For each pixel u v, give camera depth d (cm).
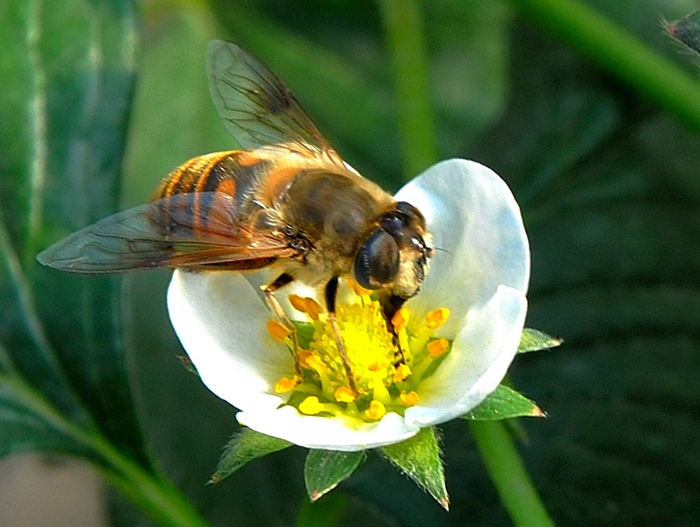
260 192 12
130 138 15
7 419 13
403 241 12
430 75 17
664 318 14
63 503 17
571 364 14
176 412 15
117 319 13
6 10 13
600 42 14
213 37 16
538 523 12
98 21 13
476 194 12
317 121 16
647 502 14
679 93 14
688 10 15
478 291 12
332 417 12
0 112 13
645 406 14
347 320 12
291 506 14
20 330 13
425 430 12
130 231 12
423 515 13
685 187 15
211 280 12
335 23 16
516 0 14
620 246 15
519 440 14
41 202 13
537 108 15
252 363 12
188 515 13
